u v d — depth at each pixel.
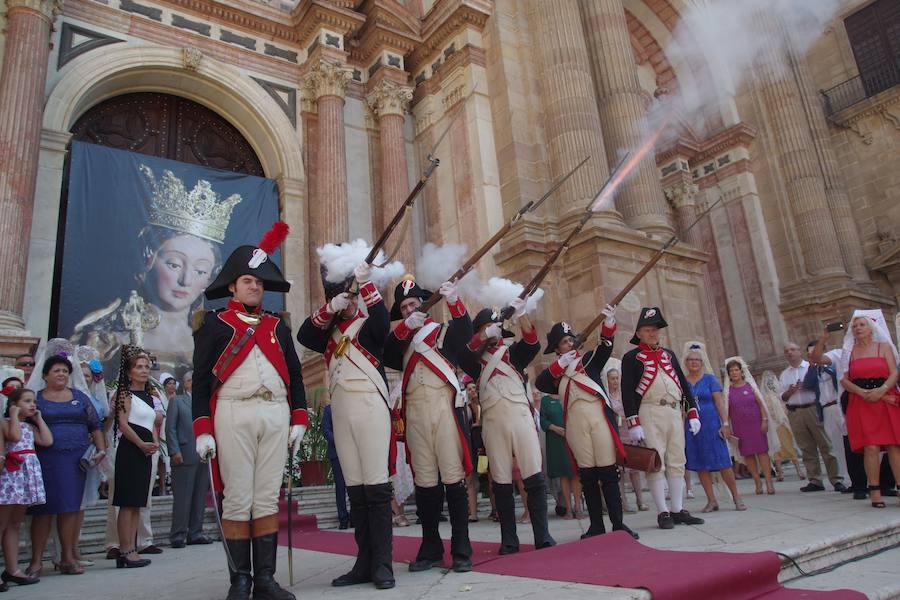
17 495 4.69
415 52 14.66
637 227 12.98
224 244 12.05
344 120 13.59
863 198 20.00
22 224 9.20
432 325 4.37
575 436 5.21
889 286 19.20
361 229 13.26
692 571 3.26
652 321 5.88
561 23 13.25
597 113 12.96
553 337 5.61
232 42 13.03
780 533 4.53
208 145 13.00
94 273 10.61
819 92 21.19
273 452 3.45
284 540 6.71
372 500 3.64
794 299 18.25
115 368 10.42
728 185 20.02
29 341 8.63
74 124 11.62
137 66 11.70
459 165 13.27
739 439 8.51
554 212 12.31
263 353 3.52
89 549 6.68
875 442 5.82
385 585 3.44
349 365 3.87
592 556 3.92
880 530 4.57
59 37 11.04
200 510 6.94
